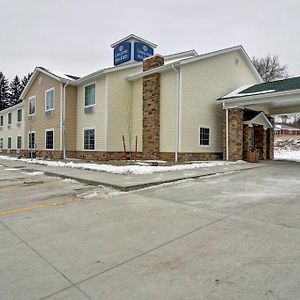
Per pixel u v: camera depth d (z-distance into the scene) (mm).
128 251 2893
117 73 15891
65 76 19031
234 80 17125
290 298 1987
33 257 2762
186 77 13758
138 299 2008
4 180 8484
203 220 3977
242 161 13734
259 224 3758
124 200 5414
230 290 2105
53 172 9789
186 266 2525
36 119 21750
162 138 14391
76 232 3520
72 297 2037
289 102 14141
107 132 15547
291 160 16062
